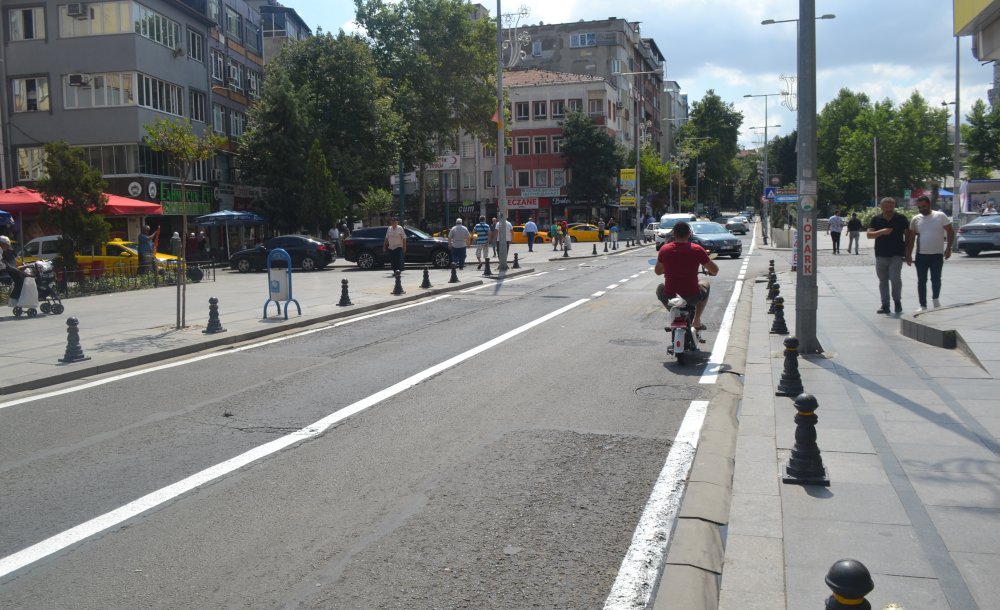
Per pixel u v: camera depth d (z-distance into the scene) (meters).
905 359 9.63
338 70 44.75
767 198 43.06
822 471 5.52
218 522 5.26
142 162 35.94
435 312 16.72
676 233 10.90
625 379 9.58
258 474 6.23
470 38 57.31
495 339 12.88
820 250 37.25
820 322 13.05
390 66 54.81
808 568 4.19
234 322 14.88
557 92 75.19
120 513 5.45
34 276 17.33
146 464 6.54
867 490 5.29
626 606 4.07
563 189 74.25
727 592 4.03
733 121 112.75
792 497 5.22
